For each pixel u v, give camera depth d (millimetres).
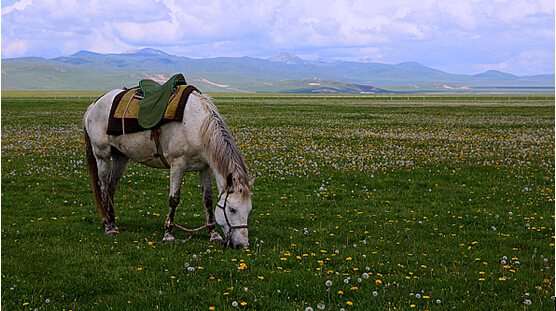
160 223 8023
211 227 6973
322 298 4602
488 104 62562
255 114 39938
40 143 18484
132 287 4883
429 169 13633
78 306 4449
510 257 5980
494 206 9148
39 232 7133
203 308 4363
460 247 6562
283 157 15875
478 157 15539
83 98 87500
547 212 8469
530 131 24531
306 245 6652
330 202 9844
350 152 17000
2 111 41375
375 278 5156
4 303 4410
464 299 4602
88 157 7691
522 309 4301
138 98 7051
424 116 37656
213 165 6234
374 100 88375
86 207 9133
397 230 7551
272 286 4824
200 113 6438
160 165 7172
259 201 9930
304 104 63312
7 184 10859
